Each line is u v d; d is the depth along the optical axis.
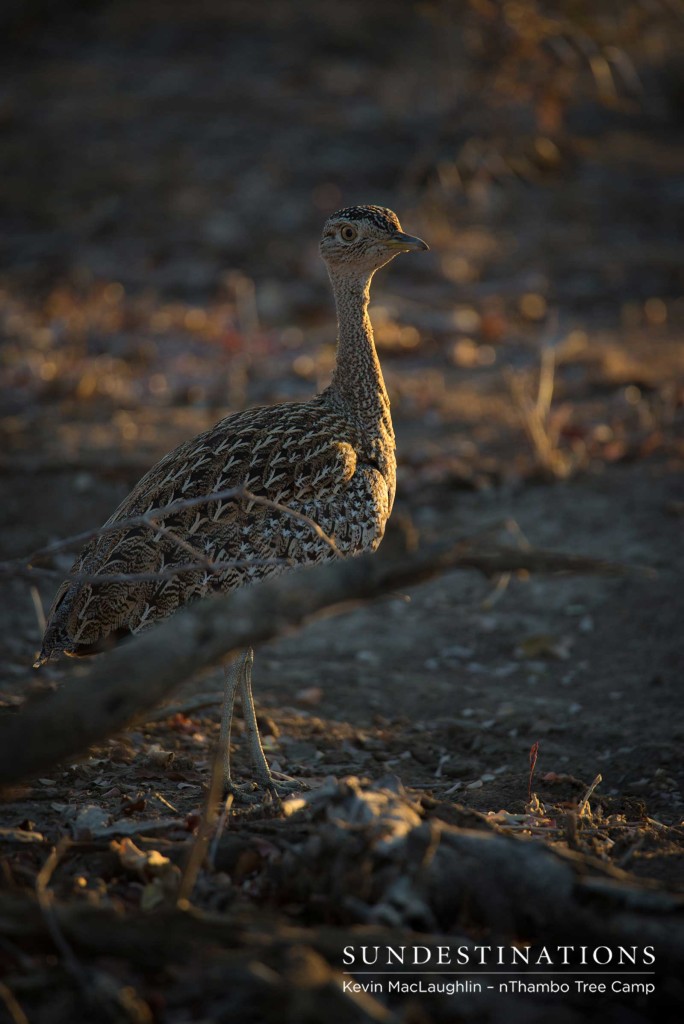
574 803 9.69
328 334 23.50
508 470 16.95
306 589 6.83
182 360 21.89
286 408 10.84
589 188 33.16
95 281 25.81
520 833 8.59
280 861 7.38
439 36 35.97
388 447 11.24
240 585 9.56
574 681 12.53
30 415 19.27
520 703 12.03
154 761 10.25
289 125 35.47
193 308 24.73
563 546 14.90
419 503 16.17
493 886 6.89
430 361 22.14
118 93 38.38
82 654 9.48
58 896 7.21
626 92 39.31
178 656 6.73
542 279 26.70
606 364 21.39
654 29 28.56
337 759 10.84
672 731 11.13
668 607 13.56
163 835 8.41
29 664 12.65
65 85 39.03
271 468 10.00
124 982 6.27
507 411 19.42
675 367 21.52
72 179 31.86
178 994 6.12
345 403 11.22
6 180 31.83
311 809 8.30
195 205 30.06
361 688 12.45
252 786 9.97
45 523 15.63
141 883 7.52
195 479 9.85
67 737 6.65
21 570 8.49
